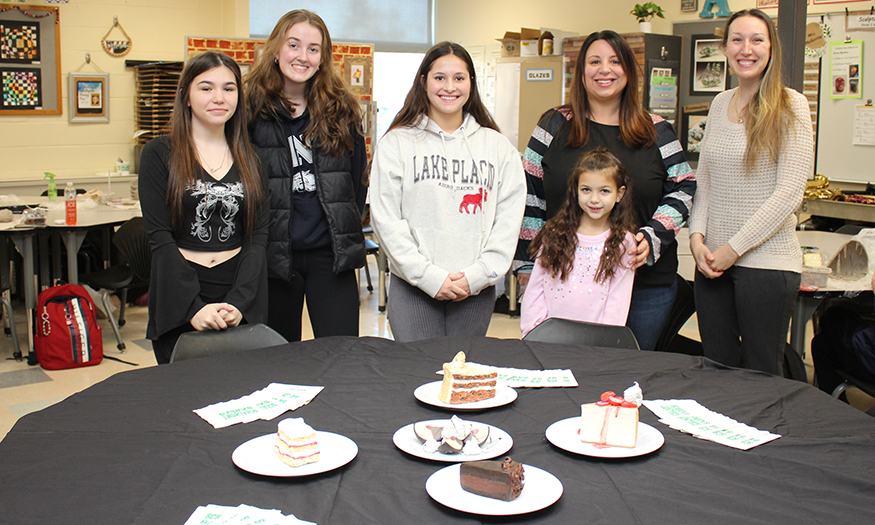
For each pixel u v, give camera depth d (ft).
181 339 6.65
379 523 3.51
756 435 4.63
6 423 10.75
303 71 8.04
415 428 4.45
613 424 4.39
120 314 16.37
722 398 5.38
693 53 20.17
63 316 13.34
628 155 8.23
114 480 3.96
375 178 8.03
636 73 8.16
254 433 4.63
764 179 7.76
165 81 20.59
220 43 19.17
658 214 8.13
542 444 4.50
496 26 25.89
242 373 5.86
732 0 19.97
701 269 8.20
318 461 4.12
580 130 8.33
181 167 7.32
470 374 5.10
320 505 3.68
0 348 14.73
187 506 3.67
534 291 8.24
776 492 3.88
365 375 5.82
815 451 4.41
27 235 13.56
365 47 20.51
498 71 22.15
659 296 8.34
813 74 18.29
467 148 8.04
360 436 4.58
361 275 22.52
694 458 4.31
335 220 8.34
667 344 10.23
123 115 21.45
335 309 8.62
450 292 7.63
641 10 19.99
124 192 20.92
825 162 18.47
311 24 7.98
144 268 14.42
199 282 7.50
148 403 5.17
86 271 18.31
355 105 8.64
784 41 10.93
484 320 8.10
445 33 27.43
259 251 7.73
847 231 14.06
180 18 21.95
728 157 7.97
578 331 7.19
